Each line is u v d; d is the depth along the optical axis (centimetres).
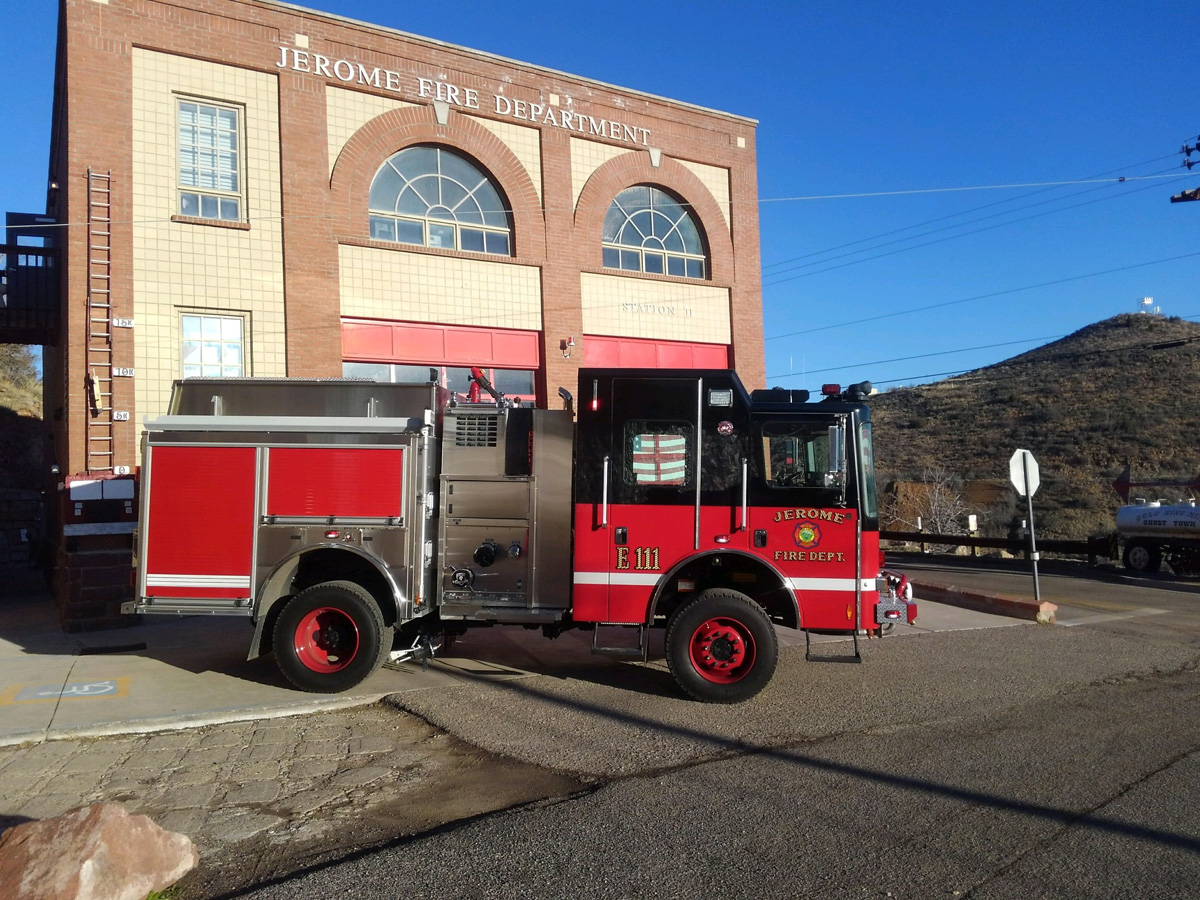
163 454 807
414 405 828
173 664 909
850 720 687
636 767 581
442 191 1503
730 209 1794
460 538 799
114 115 1211
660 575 768
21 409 3325
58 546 1305
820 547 761
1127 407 4397
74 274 1176
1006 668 876
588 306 1617
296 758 614
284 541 793
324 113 1371
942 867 421
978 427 4819
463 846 452
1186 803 504
